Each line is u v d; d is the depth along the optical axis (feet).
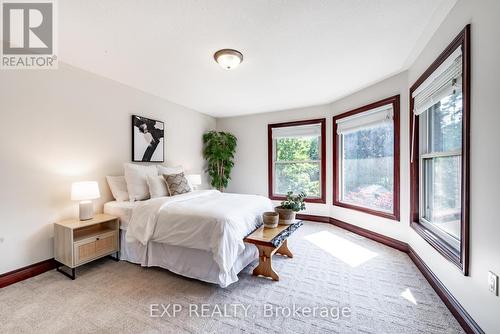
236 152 16.16
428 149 7.59
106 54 7.52
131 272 7.41
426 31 6.35
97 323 4.99
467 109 4.75
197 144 14.92
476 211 4.52
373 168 10.79
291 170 14.70
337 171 12.74
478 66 4.47
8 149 6.66
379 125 10.24
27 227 7.05
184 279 6.98
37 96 7.29
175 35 6.46
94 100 8.93
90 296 6.03
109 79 9.50
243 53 7.50
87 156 8.68
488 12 4.18
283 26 6.07
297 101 12.84
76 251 7.00
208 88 10.75
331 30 6.28
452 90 5.53
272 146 15.02
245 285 6.64
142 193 9.24
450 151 6.04
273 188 15.07
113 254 8.52
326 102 13.06
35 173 7.24
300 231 11.74
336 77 9.56
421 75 7.32
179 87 10.60
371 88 10.43
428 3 5.29
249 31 6.29
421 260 7.50
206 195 9.95
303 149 14.34
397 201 9.29
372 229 10.55
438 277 6.24
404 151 8.95
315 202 13.66
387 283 6.71
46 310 5.43
